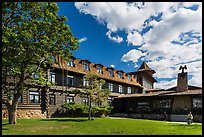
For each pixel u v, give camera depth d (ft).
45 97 104.94
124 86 163.94
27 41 63.05
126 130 60.39
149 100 139.23
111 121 86.48
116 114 147.64
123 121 88.33
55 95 110.63
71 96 119.96
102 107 127.34
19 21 64.23
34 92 100.99
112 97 149.38
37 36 66.69
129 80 173.06
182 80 128.26
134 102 148.25
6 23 63.62
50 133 52.49
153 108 135.85
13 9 64.03
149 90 189.26
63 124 71.77
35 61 70.38
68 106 111.75
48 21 68.49
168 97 126.93
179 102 123.85
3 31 57.16
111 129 62.03
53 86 109.70
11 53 61.11
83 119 93.97
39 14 67.51
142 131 59.06
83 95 104.22
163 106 131.44
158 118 125.80
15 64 64.34
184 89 126.11
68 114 114.73
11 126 63.46
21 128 59.93
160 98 131.54
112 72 155.12
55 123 74.28
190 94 113.70
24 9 65.87
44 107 104.17
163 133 55.83
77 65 127.75
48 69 106.32
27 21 65.67
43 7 68.44
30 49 64.95
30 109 97.96
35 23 64.90
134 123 80.64
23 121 78.95
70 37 71.36
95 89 96.22
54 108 108.99
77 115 115.85
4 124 67.67
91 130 59.16
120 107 154.51
